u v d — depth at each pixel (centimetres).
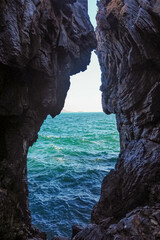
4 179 845
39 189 1858
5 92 820
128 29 1218
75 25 1409
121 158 1370
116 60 1712
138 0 1145
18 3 731
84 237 812
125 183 1136
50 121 14125
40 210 1473
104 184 1323
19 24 738
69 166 2591
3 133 909
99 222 1062
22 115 1023
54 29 1063
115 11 1373
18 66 773
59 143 4569
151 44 1144
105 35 1686
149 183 1033
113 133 6262
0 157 873
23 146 1041
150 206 910
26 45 762
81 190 1852
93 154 3309
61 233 1224
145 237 707
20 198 981
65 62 1284
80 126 9569
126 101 1453
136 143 1310
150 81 1280
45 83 1087
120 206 1083
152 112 1232
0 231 712
